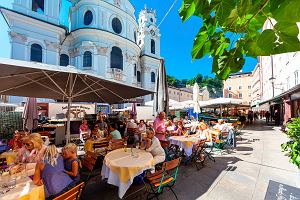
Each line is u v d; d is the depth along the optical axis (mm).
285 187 4617
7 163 4641
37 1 26766
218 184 4945
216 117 18891
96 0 29531
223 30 931
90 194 4449
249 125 20797
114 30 31562
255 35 906
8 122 13078
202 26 925
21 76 4684
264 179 5211
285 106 16328
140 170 3924
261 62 37906
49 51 27109
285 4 574
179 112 23781
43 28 26594
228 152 8211
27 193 2650
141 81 38969
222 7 731
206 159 7164
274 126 19156
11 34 24125
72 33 29328
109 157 4539
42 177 3057
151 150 5098
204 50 994
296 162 4562
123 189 3756
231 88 59594
